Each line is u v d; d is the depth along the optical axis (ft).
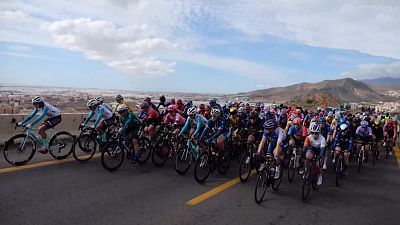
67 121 34.24
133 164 24.88
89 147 25.30
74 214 13.84
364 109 75.51
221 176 23.75
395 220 16.72
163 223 13.60
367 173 30.17
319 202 19.29
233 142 29.53
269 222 14.99
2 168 20.54
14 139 21.71
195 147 22.84
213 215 15.15
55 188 17.25
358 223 15.94
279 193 20.57
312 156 19.98
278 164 20.04
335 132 29.94
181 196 17.70
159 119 28.04
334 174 28.53
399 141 61.98
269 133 20.63
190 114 24.03
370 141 34.27
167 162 26.89
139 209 15.08
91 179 19.60
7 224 12.39
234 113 30.09
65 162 23.45
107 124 25.94
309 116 45.01
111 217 13.82
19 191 16.31
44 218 13.19
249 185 21.70
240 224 14.37
